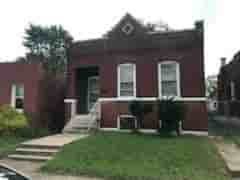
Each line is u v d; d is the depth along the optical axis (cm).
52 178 582
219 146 871
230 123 1577
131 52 1252
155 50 1208
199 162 639
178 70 1159
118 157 692
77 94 1436
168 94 1166
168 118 1023
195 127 1105
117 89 1259
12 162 754
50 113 1454
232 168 582
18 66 1382
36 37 3588
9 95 1373
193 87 1126
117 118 1241
